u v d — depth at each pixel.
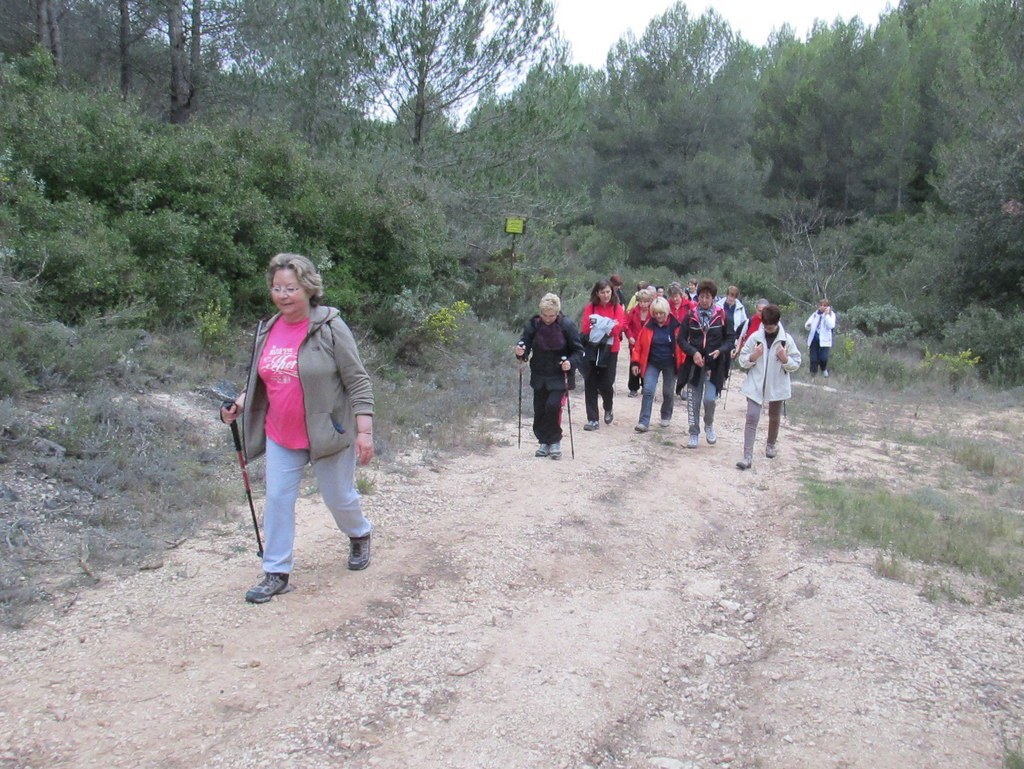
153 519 5.66
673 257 34.50
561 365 8.20
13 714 3.45
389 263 12.84
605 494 7.18
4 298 7.58
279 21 17.22
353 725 3.54
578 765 3.42
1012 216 22.05
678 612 5.02
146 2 16.23
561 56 18.27
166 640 4.13
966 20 36.25
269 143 12.47
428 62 17.19
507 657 4.21
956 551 5.98
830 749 3.53
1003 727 3.71
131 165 10.52
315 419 4.57
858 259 31.02
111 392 7.41
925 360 18.30
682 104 34.97
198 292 10.16
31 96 10.95
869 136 34.12
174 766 3.23
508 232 16.83
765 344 8.51
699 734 3.76
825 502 7.26
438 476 7.42
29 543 5.03
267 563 4.66
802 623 4.79
